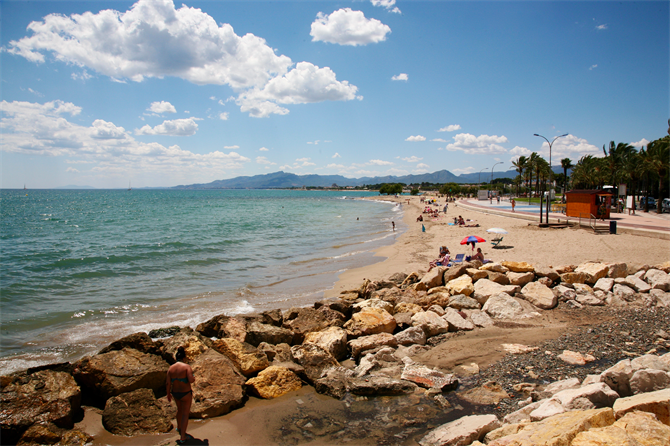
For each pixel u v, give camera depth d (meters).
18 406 5.80
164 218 55.72
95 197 162.25
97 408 6.62
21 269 19.09
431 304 12.07
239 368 7.61
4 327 10.98
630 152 67.06
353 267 20.42
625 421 4.21
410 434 5.48
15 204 99.75
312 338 9.22
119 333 10.52
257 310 12.84
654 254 18.41
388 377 7.14
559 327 9.66
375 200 153.25
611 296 11.80
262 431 5.78
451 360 8.03
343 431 5.68
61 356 8.96
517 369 7.39
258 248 26.95
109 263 20.77
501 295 11.38
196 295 14.73
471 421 5.30
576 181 80.31
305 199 167.38
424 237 32.03
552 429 4.25
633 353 7.82
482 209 54.97
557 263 18.02
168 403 6.54
